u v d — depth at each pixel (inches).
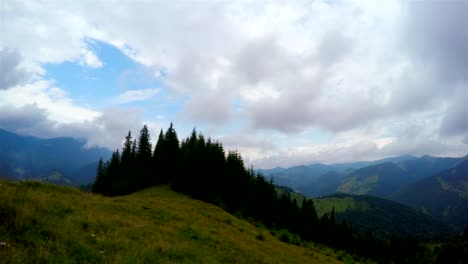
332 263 1401.3
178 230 698.8
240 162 3127.5
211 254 526.9
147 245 414.6
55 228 359.3
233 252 673.6
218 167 2770.7
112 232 438.3
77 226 413.7
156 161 2957.7
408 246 5073.8
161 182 2861.7
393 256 4640.8
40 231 336.2
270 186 3572.8
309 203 4178.2
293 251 1275.8
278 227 2967.5
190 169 2448.3
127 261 320.2
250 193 3024.1
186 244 502.6
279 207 3528.5
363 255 4188.0
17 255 253.0
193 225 889.5
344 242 4099.4
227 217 1555.1
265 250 960.9
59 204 533.6
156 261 356.2
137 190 2605.8
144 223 621.3
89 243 354.3
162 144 2994.6
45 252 274.2
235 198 2797.7
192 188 2397.9
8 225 314.7
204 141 2925.7
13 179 790.5
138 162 2915.8
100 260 309.9
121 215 679.1
